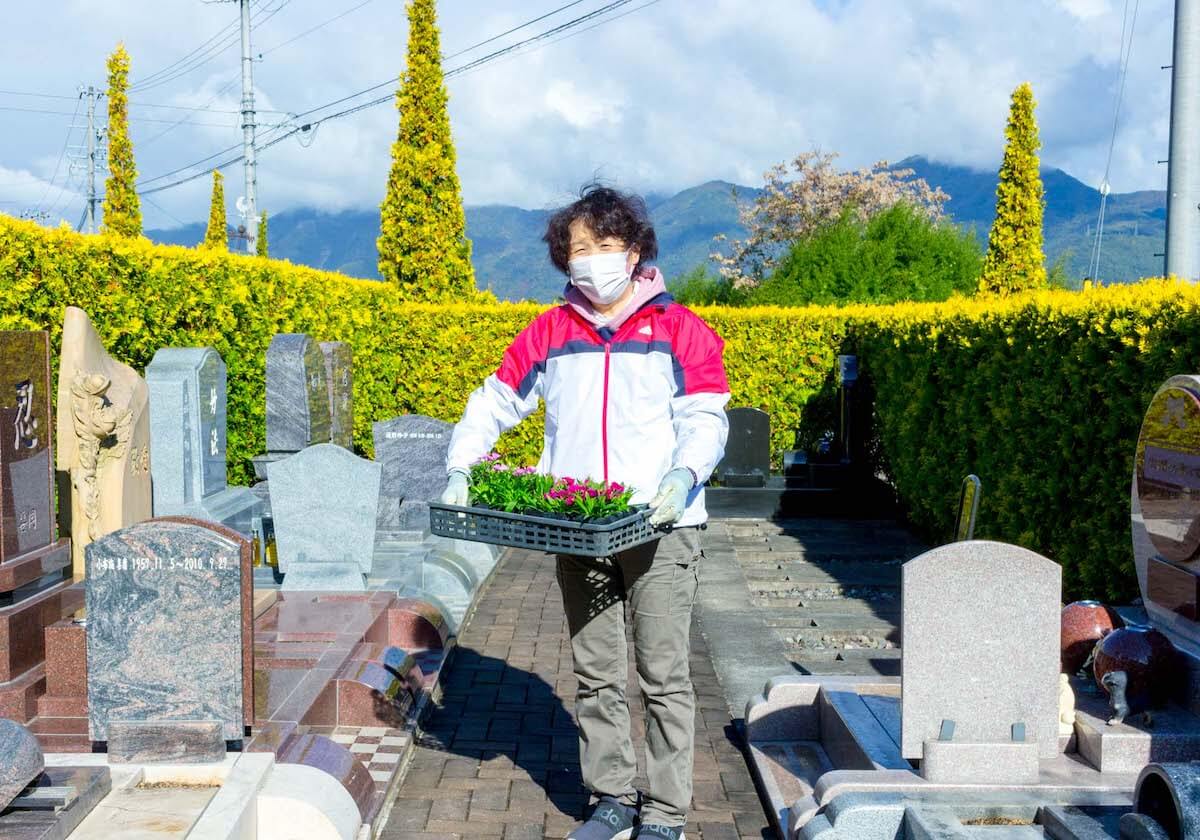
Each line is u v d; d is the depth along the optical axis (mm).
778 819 3922
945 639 3627
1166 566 4469
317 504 7246
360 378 13938
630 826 3723
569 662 6418
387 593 6551
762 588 8922
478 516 3377
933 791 3518
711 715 5449
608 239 3492
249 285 10328
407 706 5168
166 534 3793
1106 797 3453
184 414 7297
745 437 12359
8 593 4824
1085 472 6805
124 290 8320
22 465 5008
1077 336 6906
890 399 12078
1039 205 20281
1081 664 4461
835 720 4508
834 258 22094
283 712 4430
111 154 32344
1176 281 6785
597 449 3611
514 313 15055
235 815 3148
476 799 4258
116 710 3828
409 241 16984
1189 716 3883
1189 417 4270
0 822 2934
